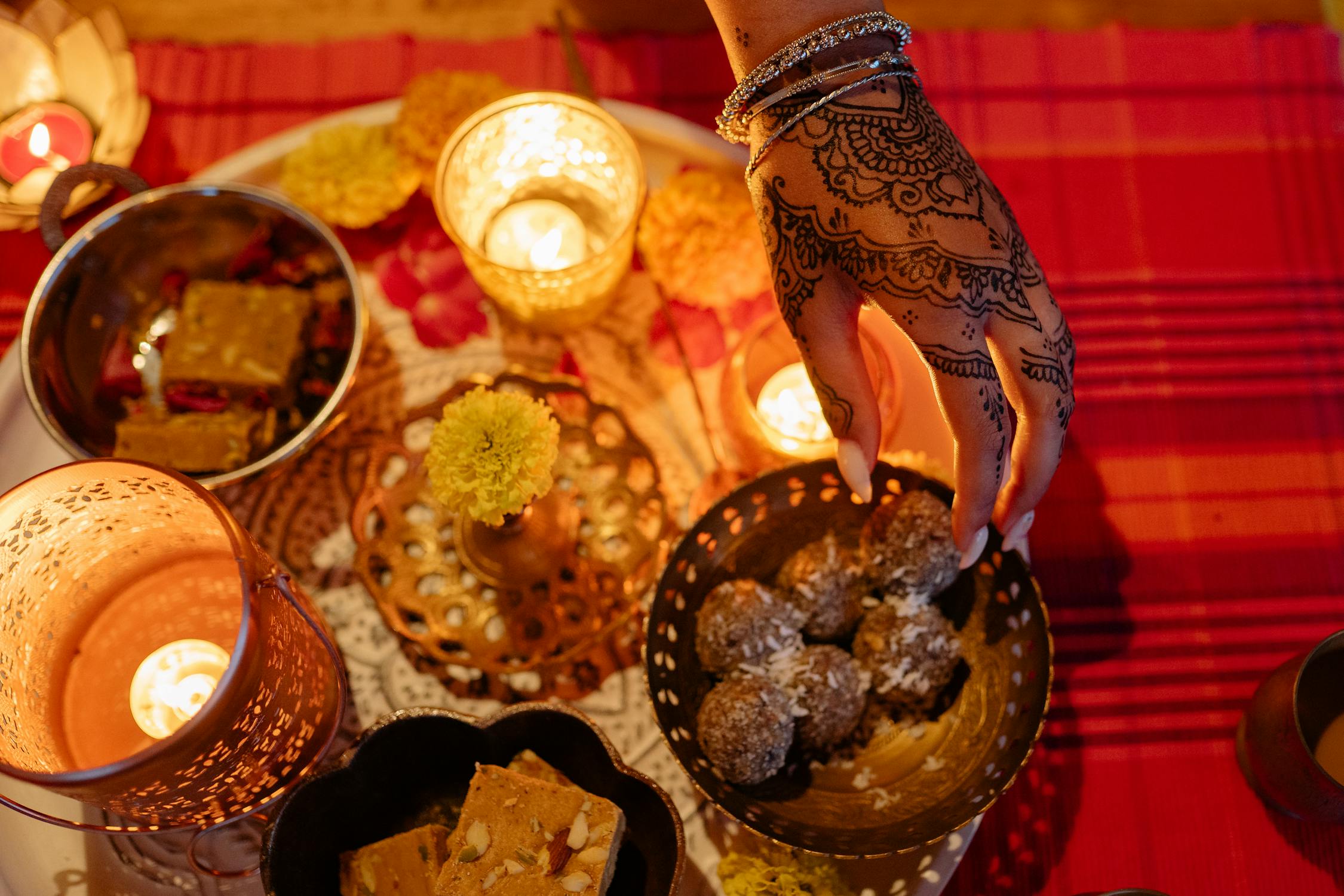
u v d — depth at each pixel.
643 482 0.79
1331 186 0.96
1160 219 0.95
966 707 0.71
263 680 0.57
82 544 0.66
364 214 0.82
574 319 0.82
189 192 0.78
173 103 0.98
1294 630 0.83
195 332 0.77
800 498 0.74
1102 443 0.89
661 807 0.64
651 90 0.98
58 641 0.69
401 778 0.68
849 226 0.61
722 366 0.84
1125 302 0.92
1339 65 0.99
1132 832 0.78
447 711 0.65
